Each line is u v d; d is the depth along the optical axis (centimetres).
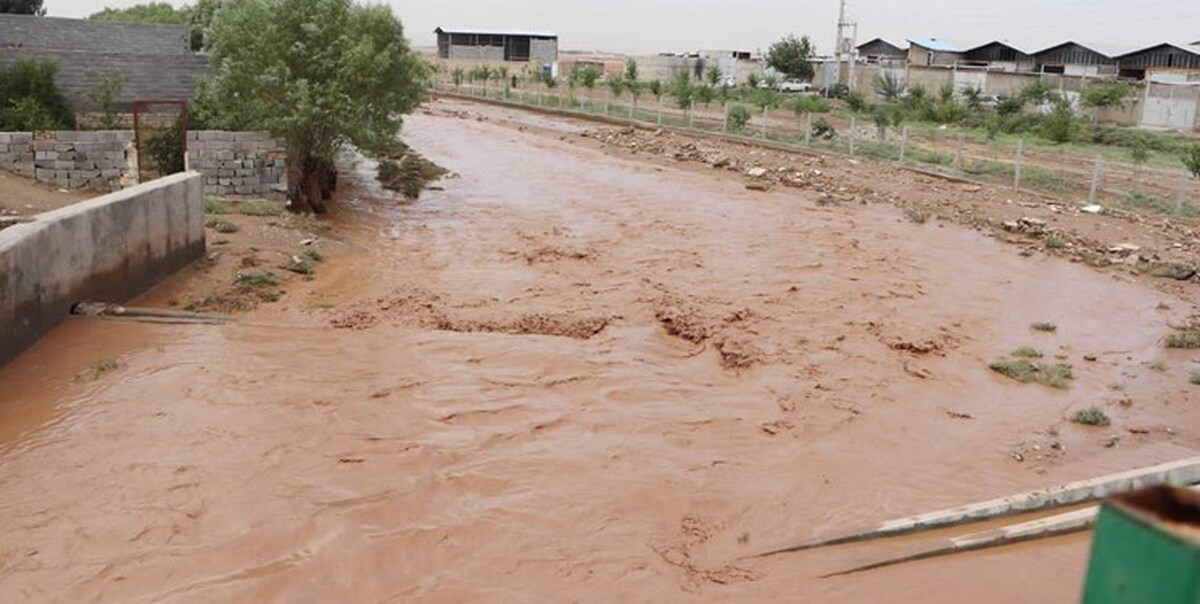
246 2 2106
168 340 1209
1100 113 4572
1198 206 2469
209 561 700
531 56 9838
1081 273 1806
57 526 743
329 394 1047
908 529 760
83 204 1316
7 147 1852
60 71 2284
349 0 2161
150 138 1984
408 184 2620
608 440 951
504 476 859
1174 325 1468
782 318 1419
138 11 5712
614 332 1337
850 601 663
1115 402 1112
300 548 722
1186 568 146
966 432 1005
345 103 2045
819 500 833
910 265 1827
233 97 2091
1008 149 3556
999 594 665
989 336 1377
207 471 845
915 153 3353
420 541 738
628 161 3397
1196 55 5616
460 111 5506
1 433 915
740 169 3089
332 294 1497
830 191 2691
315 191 2130
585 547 740
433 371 1140
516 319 1380
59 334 1190
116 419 954
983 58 6881
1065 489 762
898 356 1259
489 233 2070
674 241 2009
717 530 777
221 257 1611
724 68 8181
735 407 1058
